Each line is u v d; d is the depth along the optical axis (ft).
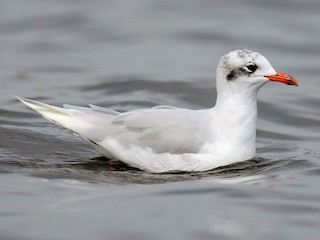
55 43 92.58
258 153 55.62
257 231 38.19
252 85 50.42
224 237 37.40
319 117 68.18
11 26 98.37
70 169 49.85
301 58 88.02
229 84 50.52
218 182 46.70
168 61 86.38
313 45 91.97
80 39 94.48
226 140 50.03
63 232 37.81
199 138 49.39
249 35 95.66
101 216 40.09
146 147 49.34
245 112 50.57
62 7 106.22
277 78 50.03
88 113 51.11
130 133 49.80
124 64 84.79
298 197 43.70
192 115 50.37
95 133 50.19
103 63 85.15
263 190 44.96
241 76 50.16
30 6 106.52
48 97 70.90
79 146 55.42
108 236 37.35
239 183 46.62
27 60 85.81
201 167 49.26
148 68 83.15
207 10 106.42
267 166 51.26
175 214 40.40
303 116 68.44
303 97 73.67
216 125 50.31
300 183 46.83
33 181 46.80
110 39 94.68
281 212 41.01
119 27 98.89
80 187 45.68
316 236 37.63
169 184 46.26
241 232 38.04
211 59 87.35
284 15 103.50
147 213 40.50
